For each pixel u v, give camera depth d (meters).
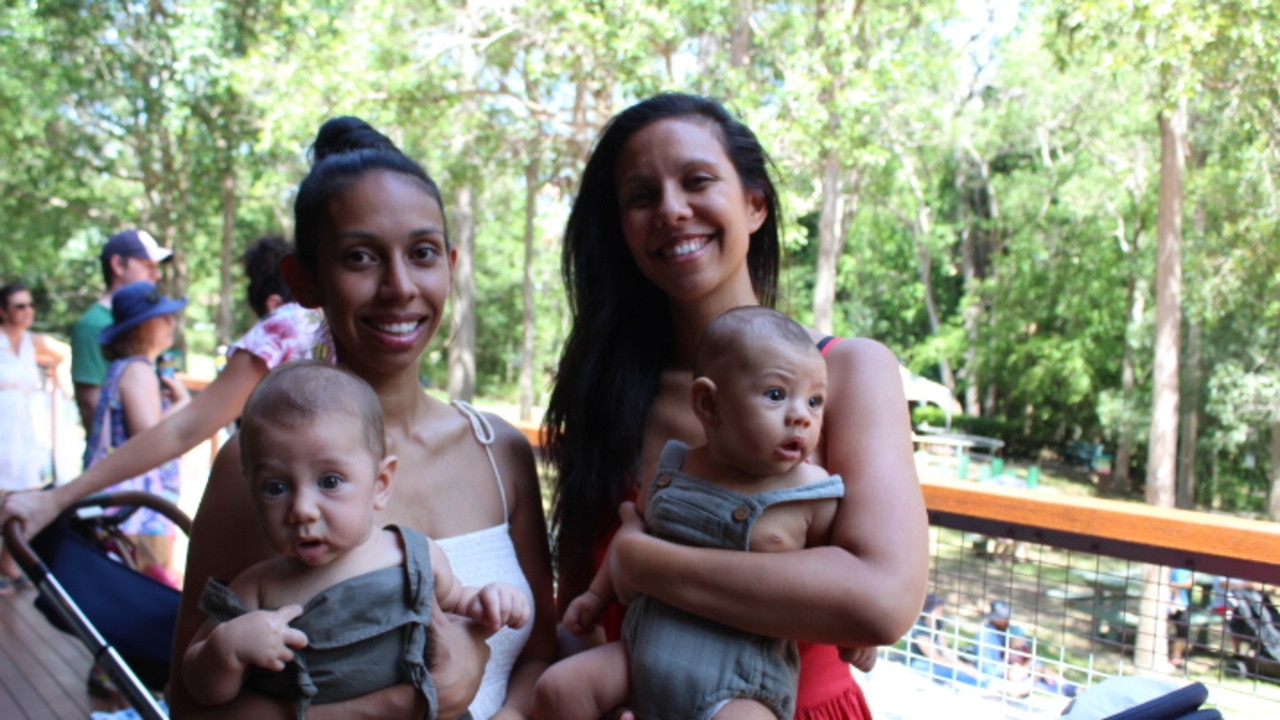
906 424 1.68
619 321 2.04
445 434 1.80
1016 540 2.80
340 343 1.70
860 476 1.58
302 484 1.42
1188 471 20.81
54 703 3.12
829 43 12.77
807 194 18.66
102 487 2.58
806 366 1.59
